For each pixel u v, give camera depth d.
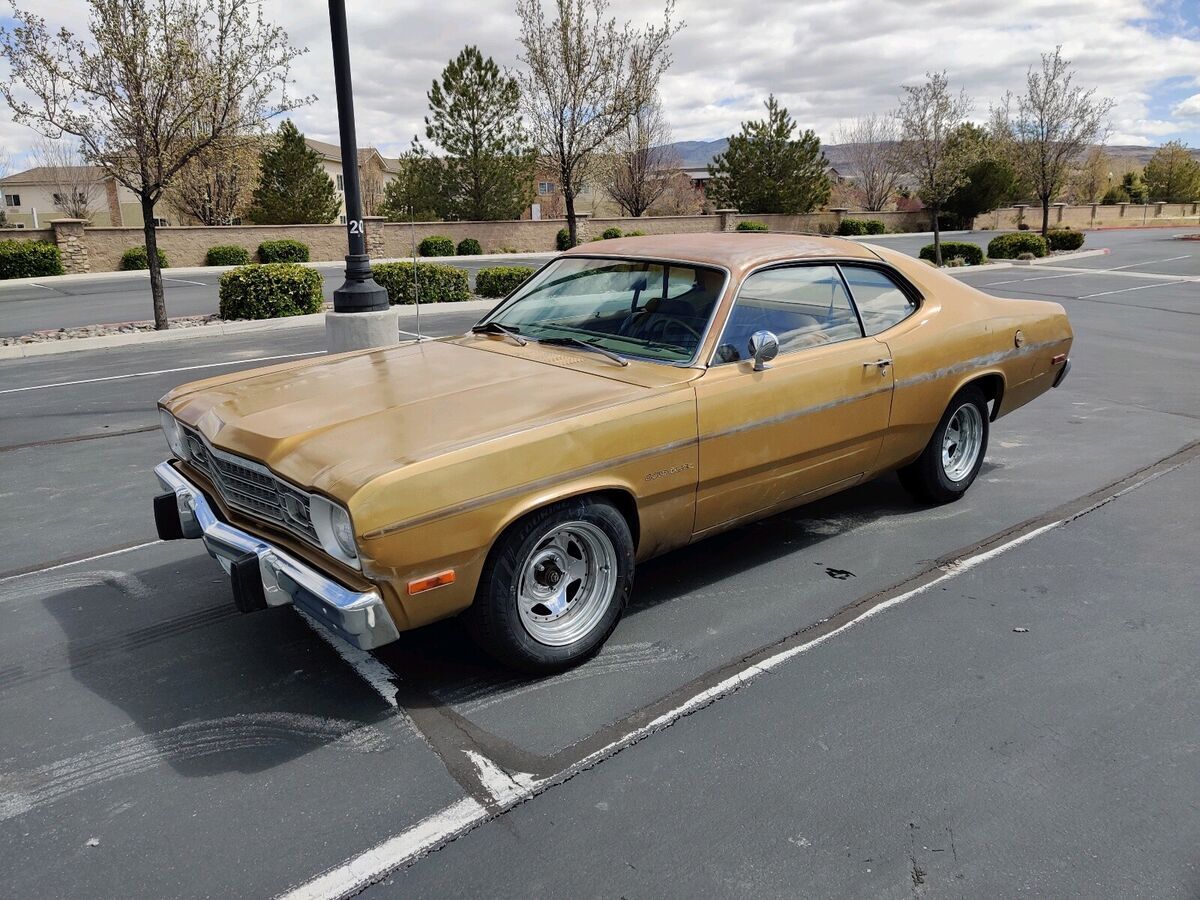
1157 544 4.76
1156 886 2.38
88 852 2.58
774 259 4.19
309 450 3.16
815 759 2.95
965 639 3.76
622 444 3.42
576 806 2.74
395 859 2.53
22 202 65.50
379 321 9.71
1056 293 17.69
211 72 13.13
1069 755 2.96
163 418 4.21
